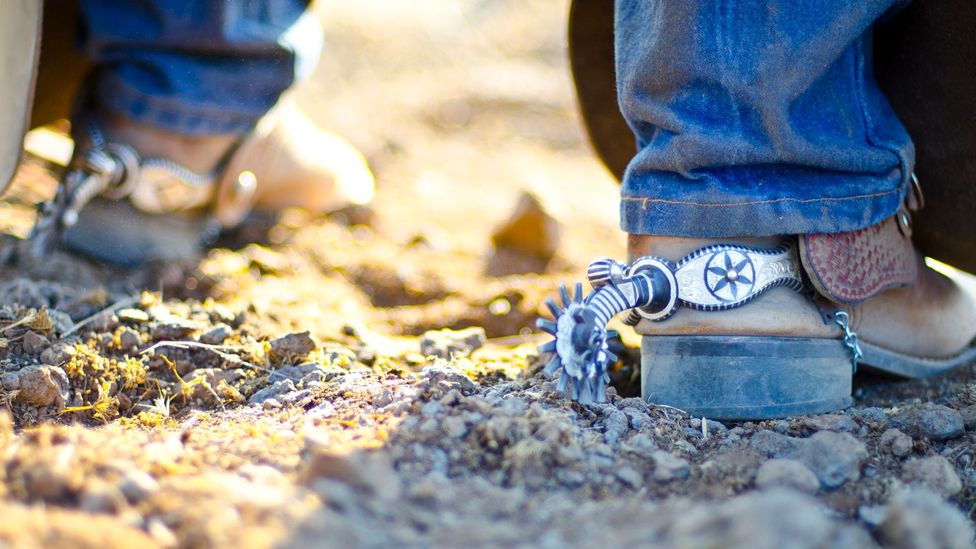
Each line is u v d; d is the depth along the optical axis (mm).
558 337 1489
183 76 2318
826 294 1596
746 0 1498
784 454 1464
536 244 2979
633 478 1345
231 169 2541
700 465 1419
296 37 2416
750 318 1571
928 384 1890
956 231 1954
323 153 2934
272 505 1097
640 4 1585
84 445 1284
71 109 2434
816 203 1562
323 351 1929
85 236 2387
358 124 4406
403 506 1175
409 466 1316
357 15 5961
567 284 2711
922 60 1800
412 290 2732
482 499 1230
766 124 1525
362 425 1455
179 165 2414
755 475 1376
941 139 1860
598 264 1556
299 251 2814
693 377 1590
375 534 1083
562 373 1492
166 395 1753
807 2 1489
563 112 4898
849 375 1684
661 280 1559
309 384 1689
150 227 2477
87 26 2334
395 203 3488
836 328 1646
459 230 3270
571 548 1068
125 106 2322
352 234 3010
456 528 1130
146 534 1071
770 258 1588
